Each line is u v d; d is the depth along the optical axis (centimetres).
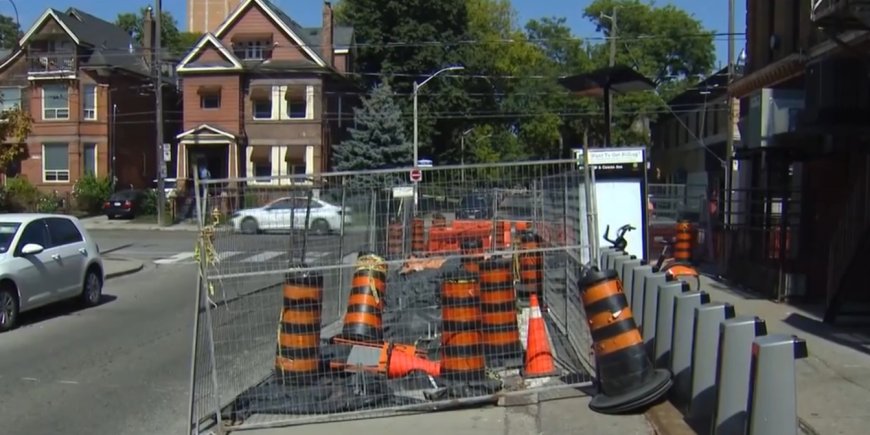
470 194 945
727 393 572
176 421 783
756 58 2016
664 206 2434
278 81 4778
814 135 1423
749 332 570
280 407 789
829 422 645
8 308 1284
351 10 5822
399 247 904
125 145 5003
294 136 4784
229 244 789
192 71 4731
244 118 4797
